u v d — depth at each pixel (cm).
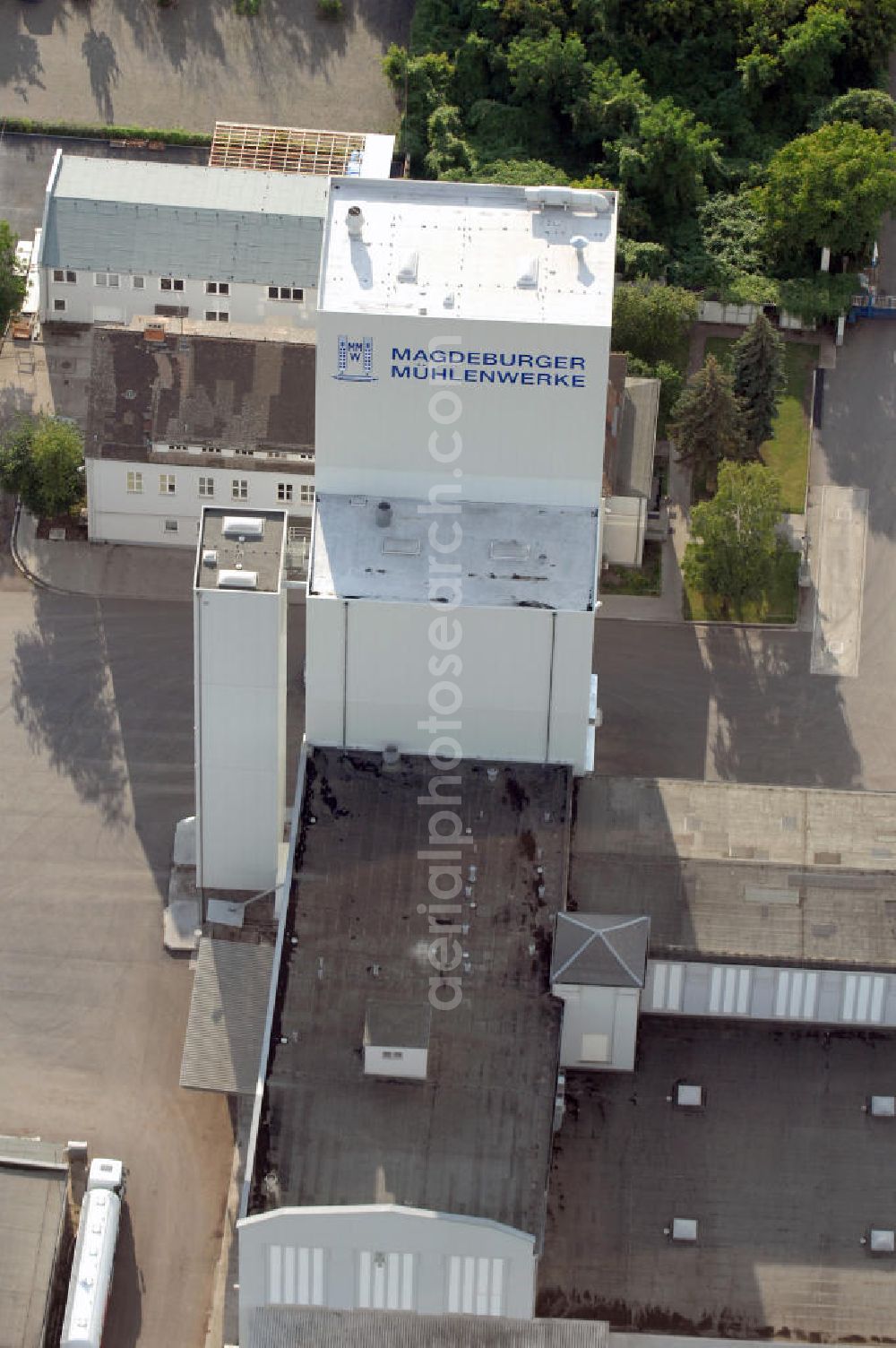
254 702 11912
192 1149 12000
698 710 14212
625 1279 11056
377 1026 10925
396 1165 10775
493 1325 10794
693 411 15162
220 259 15838
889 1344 10862
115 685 14200
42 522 15125
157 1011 12594
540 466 11950
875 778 13875
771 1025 11906
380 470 12012
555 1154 11456
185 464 14588
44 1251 11044
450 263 11794
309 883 11762
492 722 12200
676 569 15012
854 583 14975
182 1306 11406
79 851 13300
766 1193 11344
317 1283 10725
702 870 11781
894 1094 11638
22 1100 12150
